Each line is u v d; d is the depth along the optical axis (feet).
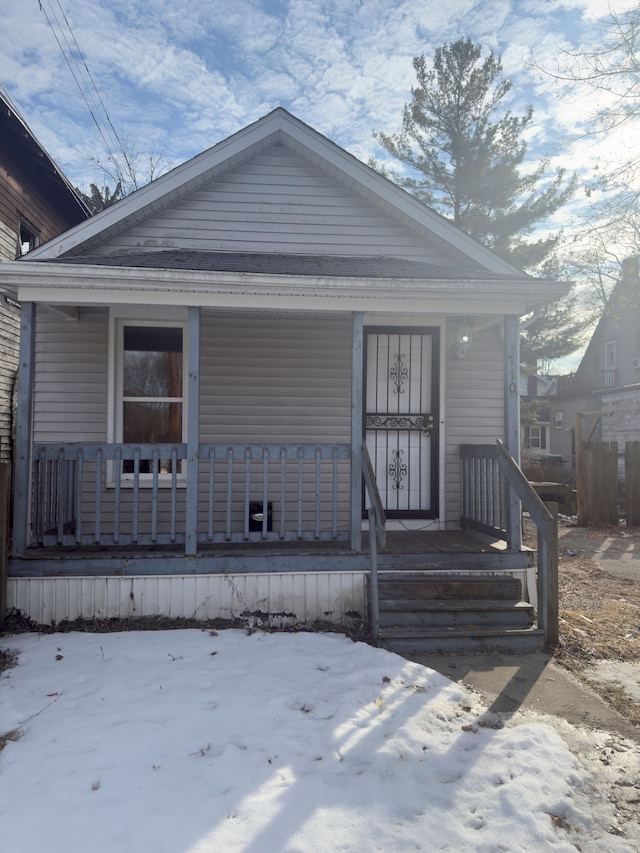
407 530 21.09
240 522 20.84
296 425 21.24
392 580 16.12
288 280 15.99
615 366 82.17
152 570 16.15
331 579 16.56
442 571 16.72
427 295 16.83
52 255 19.42
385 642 14.49
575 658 14.16
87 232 19.63
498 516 19.10
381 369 21.67
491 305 17.54
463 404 21.65
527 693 12.12
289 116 20.44
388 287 16.29
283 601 16.42
